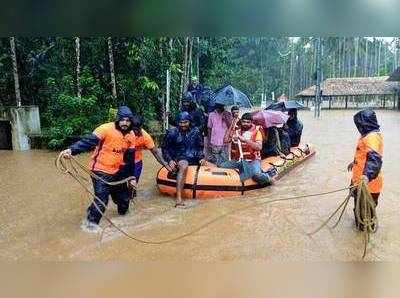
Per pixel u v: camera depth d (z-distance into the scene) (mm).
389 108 32625
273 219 5508
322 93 34594
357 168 4969
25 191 7082
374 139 4758
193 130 6621
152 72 12836
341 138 13391
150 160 9578
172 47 13688
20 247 4680
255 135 6891
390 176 7855
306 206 6023
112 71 12258
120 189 5562
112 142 5250
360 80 35281
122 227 5266
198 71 17484
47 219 5633
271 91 42969
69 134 11445
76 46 12258
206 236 4965
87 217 5387
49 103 14031
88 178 7938
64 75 13359
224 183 6340
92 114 11969
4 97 14047
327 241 4793
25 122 11523
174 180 6352
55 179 7910
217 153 6996
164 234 5039
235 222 5398
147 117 12906
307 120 21578
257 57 40719
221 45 18875
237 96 6961
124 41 12711
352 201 6273
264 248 4586
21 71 13812
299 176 7809
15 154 10844
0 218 5703
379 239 4828
